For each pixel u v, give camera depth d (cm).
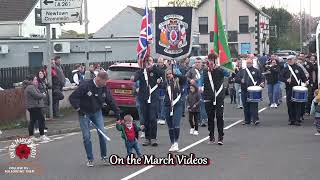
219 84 1447
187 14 1548
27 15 6419
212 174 1077
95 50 5097
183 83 1383
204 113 1886
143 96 1445
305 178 1033
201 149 1388
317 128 1661
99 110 1177
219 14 1560
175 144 1360
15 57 4806
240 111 2419
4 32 6375
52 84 2173
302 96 1836
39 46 4872
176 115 1353
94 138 1656
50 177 1074
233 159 1240
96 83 1159
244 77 1934
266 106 2597
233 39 7581
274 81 2531
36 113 1652
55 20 2108
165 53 1562
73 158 1295
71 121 2088
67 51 4894
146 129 1455
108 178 1051
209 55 1447
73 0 2103
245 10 7544
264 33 7744
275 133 1692
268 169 1121
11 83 2677
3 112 1986
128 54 5153
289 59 1900
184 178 1042
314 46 2039
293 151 1346
